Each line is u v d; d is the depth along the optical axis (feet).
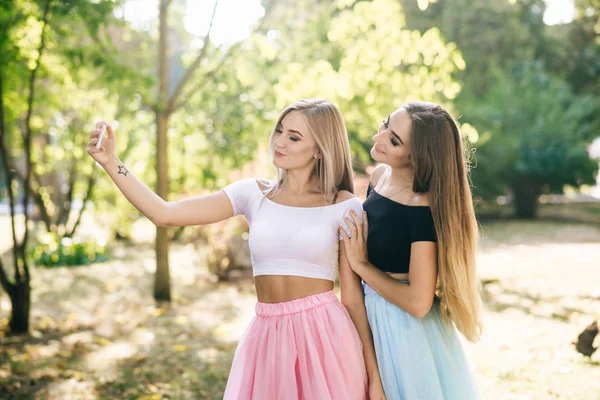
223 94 24.43
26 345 17.40
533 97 59.98
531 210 63.00
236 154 25.64
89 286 26.43
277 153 7.51
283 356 7.14
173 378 14.55
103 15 17.98
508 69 65.16
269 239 7.38
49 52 19.81
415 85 22.84
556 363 14.26
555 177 60.03
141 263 32.78
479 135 54.95
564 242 42.34
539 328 17.99
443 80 22.71
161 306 22.65
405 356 7.39
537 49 69.82
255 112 24.40
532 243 41.93
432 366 7.39
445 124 7.49
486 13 63.36
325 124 7.50
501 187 58.90
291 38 24.76
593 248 38.01
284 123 7.55
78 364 15.70
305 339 7.18
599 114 66.39
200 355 16.31
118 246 39.60
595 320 14.93
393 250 7.52
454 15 61.87
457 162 7.50
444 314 7.75
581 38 70.54
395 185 7.81
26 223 18.94
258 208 7.64
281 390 7.07
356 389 7.25
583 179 60.80
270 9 23.56
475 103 59.36
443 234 7.29
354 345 7.36
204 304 23.07
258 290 7.59
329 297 7.43
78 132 33.32
